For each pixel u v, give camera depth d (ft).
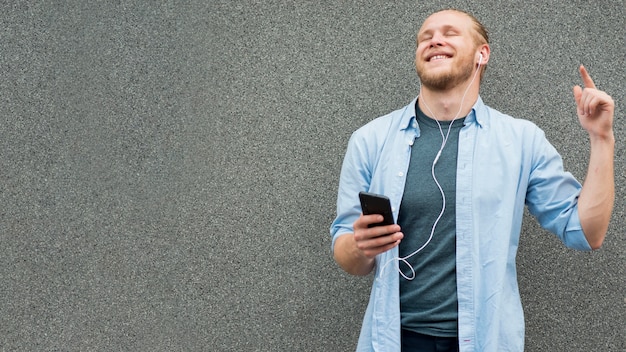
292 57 6.51
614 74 6.13
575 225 4.84
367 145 5.36
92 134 6.70
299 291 6.34
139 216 6.59
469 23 5.38
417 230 4.93
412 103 5.35
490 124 5.16
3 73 6.84
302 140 6.45
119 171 6.64
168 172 6.58
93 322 6.56
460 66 5.17
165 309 6.48
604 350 5.97
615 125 6.11
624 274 5.99
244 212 6.47
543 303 6.07
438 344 4.79
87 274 6.60
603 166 4.73
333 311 6.28
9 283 6.67
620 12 6.16
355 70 6.42
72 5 6.82
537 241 6.10
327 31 6.48
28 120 6.78
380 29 6.41
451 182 4.92
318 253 6.35
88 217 6.64
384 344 4.85
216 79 6.59
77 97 6.75
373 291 5.14
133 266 6.55
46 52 6.81
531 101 6.19
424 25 5.44
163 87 6.65
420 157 5.08
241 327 6.38
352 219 5.30
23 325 6.62
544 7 6.24
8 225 6.72
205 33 6.64
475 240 4.81
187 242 6.51
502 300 4.80
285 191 6.43
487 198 4.91
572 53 6.18
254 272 6.41
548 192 5.04
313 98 6.46
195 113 6.59
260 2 6.60
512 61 6.23
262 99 6.52
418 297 4.84
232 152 6.52
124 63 6.72
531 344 6.05
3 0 6.87
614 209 6.05
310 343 6.29
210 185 6.53
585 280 6.03
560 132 6.14
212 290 6.44
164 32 6.69
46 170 6.72
